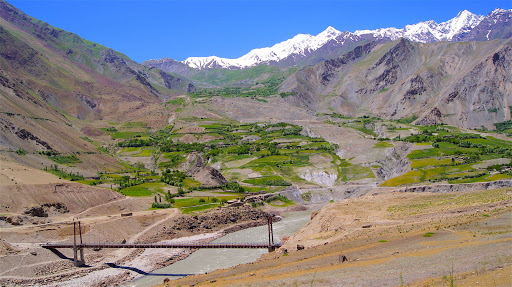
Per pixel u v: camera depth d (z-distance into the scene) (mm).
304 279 74125
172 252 156500
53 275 128500
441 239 88438
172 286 96000
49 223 165875
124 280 126188
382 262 76250
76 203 195750
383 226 122812
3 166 198750
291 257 103375
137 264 142375
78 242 155875
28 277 124750
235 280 86250
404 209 147750
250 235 186000
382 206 162500
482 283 55562
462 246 76562
